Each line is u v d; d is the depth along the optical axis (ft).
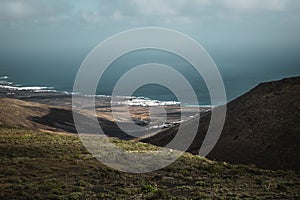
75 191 74.69
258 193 75.20
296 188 83.35
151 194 72.54
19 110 453.99
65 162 112.47
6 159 114.01
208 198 67.62
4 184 79.10
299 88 222.28
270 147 168.76
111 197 69.41
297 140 165.99
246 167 121.90
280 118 192.54
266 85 252.83
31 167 102.63
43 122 438.40
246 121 206.39
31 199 66.13
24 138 179.83
